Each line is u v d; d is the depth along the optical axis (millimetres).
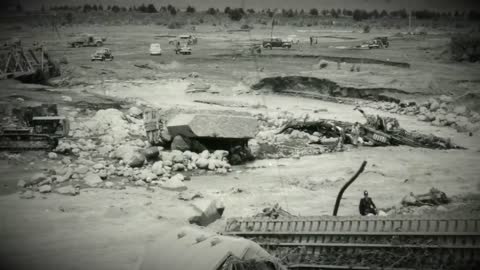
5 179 20375
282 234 12484
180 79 51219
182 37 78125
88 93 40688
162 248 10492
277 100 45219
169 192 19594
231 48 73250
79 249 13727
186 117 24984
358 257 11516
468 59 57625
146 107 37500
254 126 25250
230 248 9797
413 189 19875
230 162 24828
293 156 26438
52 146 24797
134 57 64562
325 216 12586
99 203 17703
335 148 28188
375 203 18000
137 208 17203
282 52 68500
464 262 10805
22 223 15703
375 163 24672
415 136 29062
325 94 47219
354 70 53375
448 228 11281
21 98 35906
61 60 55500
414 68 53719
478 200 17688
